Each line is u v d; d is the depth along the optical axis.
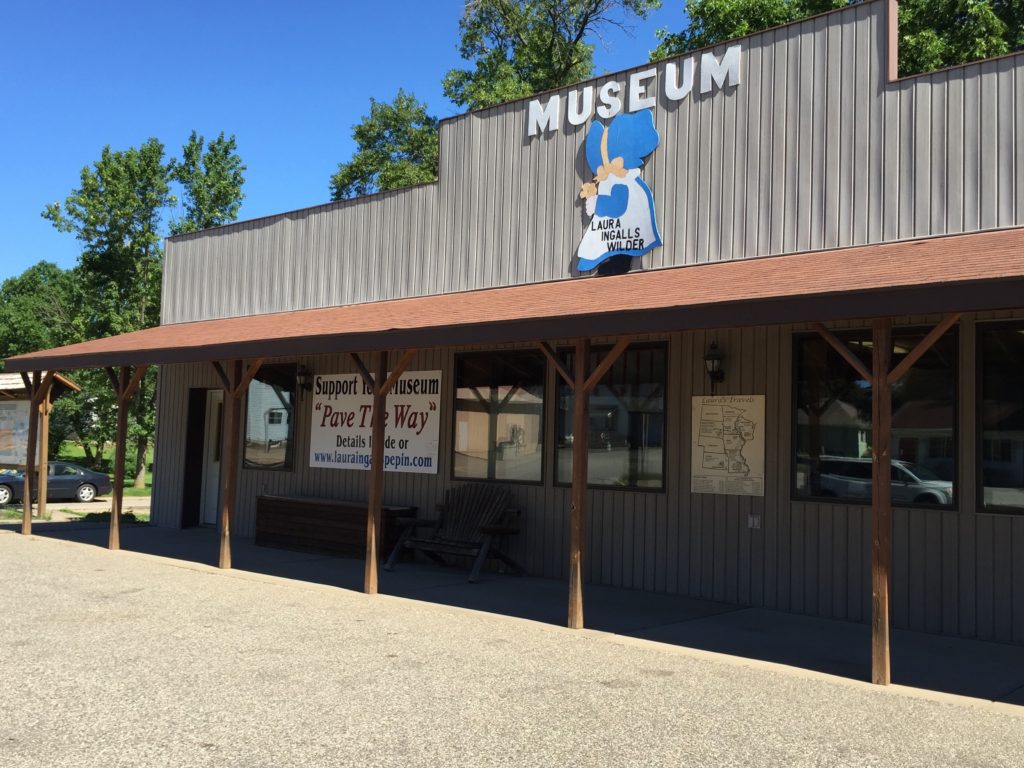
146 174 28.09
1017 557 7.84
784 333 9.38
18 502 23.03
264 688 6.03
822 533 8.99
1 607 8.66
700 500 9.87
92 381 30.89
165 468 16.39
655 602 9.55
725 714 5.62
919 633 8.22
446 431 12.30
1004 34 19.28
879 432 6.39
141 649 7.05
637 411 10.48
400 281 13.50
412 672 6.52
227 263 16.28
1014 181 8.30
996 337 8.09
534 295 10.41
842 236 9.27
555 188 11.73
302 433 14.14
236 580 10.48
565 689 6.15
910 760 4.84
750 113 10.02
